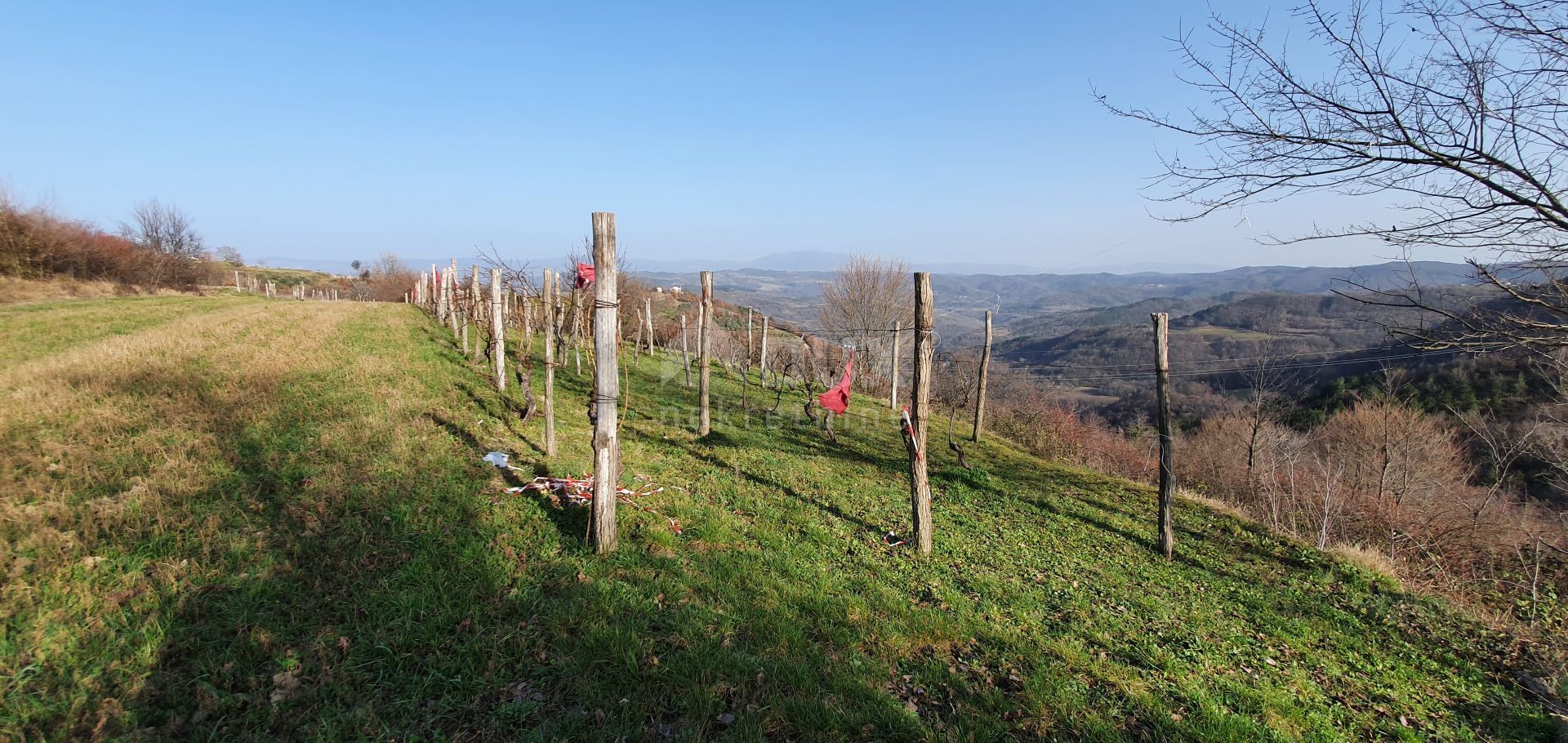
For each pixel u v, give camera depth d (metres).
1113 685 4.98
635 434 11.73
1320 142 4.80
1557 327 4.18
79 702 3.46
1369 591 8.25
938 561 7.41
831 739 3.83
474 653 4.25
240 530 5.43
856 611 5.55
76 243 32.22
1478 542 11.70
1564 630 7.90
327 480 6.76
